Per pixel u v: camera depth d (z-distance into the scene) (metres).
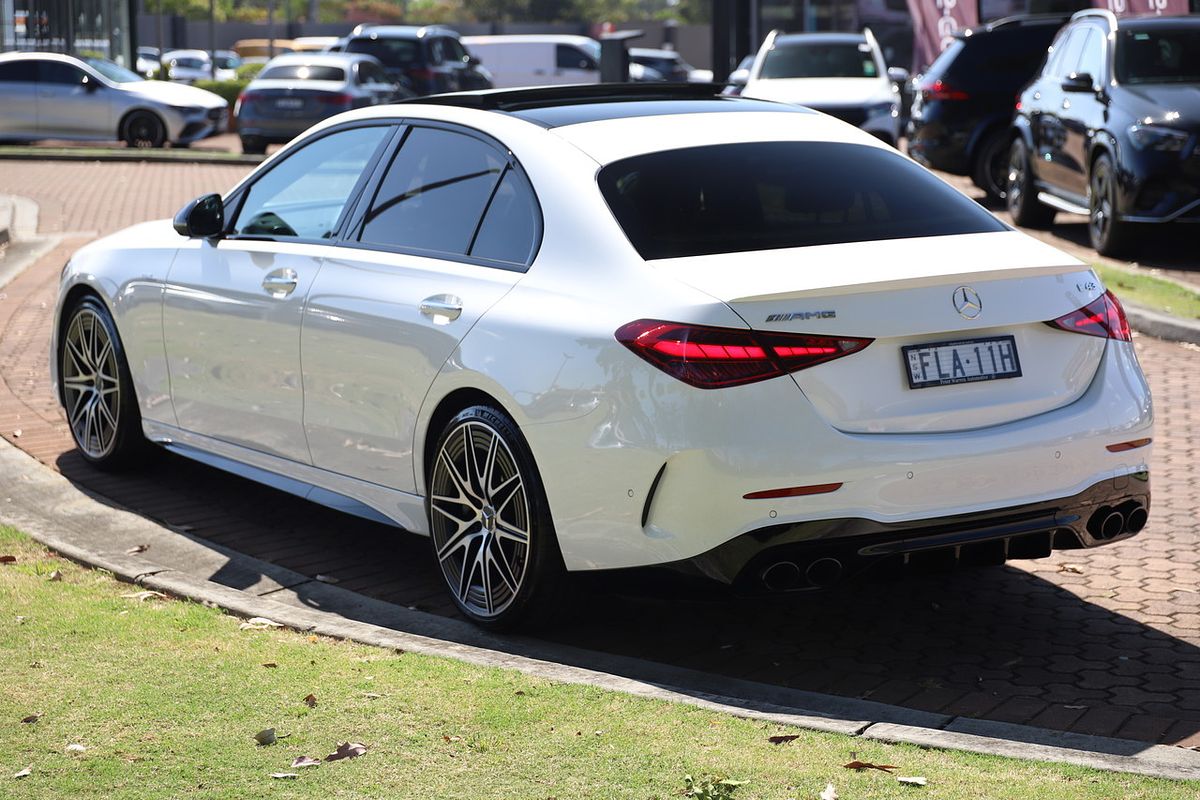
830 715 4.14
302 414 5.70
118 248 6.84
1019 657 4.81
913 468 4.35
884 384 4.38
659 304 4.41
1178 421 7.85
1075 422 4.59
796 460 4.26
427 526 5.23
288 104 25.12
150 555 5.83
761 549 4.30
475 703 4.12
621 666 4.65
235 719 4.02
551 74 44.00
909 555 4.50
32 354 9.60
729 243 4.65
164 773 3.68
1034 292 4.61
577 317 4.59
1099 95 13.12
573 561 4.66
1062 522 4.60
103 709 4.09
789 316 4.30
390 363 5.21
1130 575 5.60
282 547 6.07
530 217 4.95
